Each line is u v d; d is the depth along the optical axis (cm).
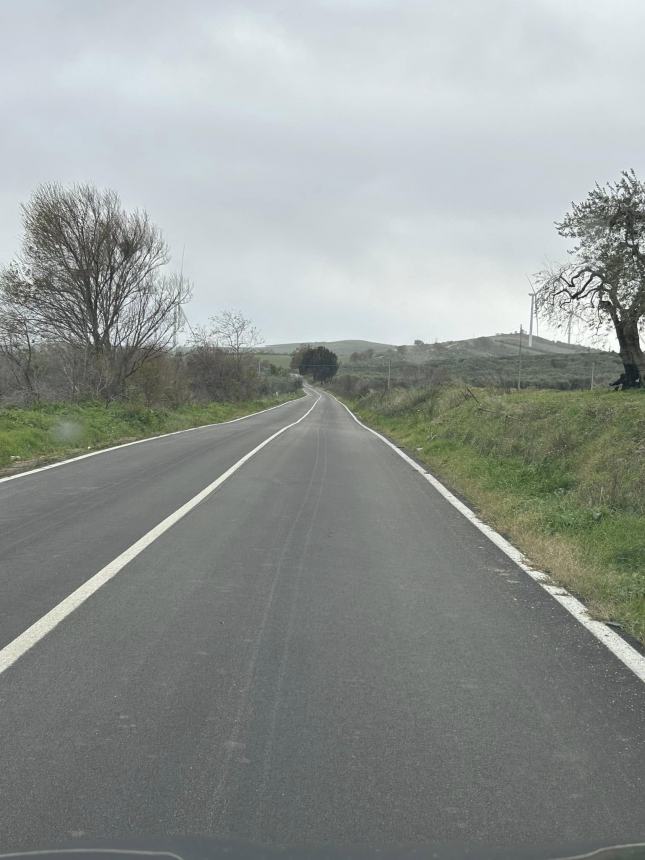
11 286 2730
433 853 282
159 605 588
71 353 2883
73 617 555
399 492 1241
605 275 2416
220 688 432
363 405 5559
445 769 346
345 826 299
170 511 1002
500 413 1941
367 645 510
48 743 364
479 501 1144
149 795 319
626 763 355
